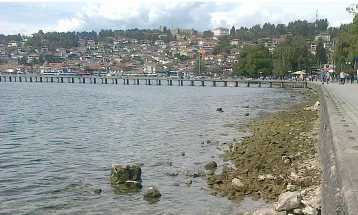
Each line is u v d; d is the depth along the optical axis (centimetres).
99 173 1520
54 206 1145
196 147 2025
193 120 3272
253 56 12962
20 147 2086
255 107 4466
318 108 3756
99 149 2017
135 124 3056
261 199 1105
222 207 1074
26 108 4597
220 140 2228
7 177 1466
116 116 3681
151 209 1102
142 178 1427
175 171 1523
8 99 6138
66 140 2311
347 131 966
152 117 3553
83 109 4453
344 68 7088
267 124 2803
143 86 12194
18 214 1087
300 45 12825
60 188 1323
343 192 487
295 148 1728
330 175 709
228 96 6694
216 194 1191
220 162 1645
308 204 966
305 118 3014
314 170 1310
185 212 1062
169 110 4241
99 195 1241
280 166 1431
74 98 6431
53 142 2242
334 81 7150
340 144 794
